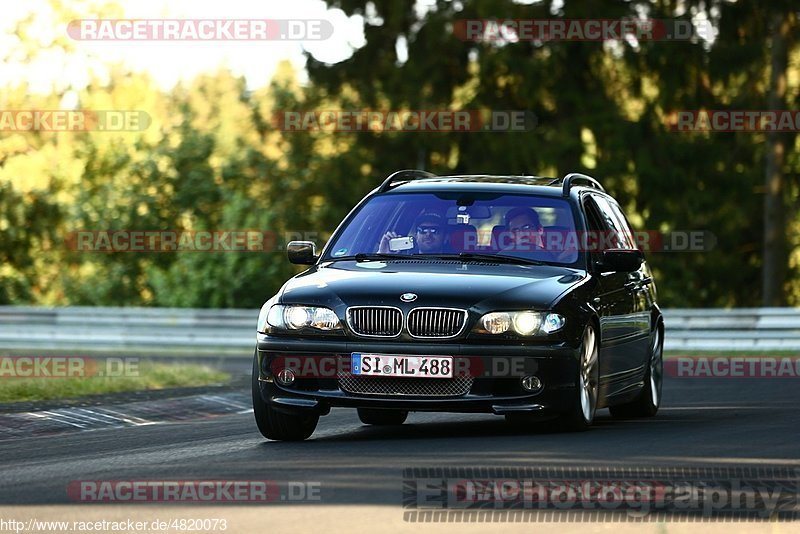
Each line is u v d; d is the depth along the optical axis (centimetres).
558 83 11256
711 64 11094
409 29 12019
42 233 12150
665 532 1728
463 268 2978
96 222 12838
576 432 2906
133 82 12912
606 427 3091
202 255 12419
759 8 11019
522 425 3116
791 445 2675
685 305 12350
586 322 2892
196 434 3144
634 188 11638
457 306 2769
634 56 11106
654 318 3625
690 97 11394
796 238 12375
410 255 3086
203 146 13250
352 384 2792
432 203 3216
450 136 11656
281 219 12644
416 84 11738
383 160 11938
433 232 3133
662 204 11638
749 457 2459
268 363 2861
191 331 9212
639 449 2562
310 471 2280
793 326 7675
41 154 12025
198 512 1891
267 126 13262
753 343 7756
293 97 13112
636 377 3425
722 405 3997
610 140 11256
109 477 2277
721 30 11131
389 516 1830
